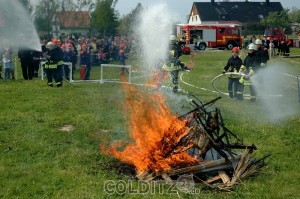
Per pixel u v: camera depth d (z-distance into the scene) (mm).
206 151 7375
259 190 6816
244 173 7281
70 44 24531
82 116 12078
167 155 7336
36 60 21500
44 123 11242
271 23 77938
